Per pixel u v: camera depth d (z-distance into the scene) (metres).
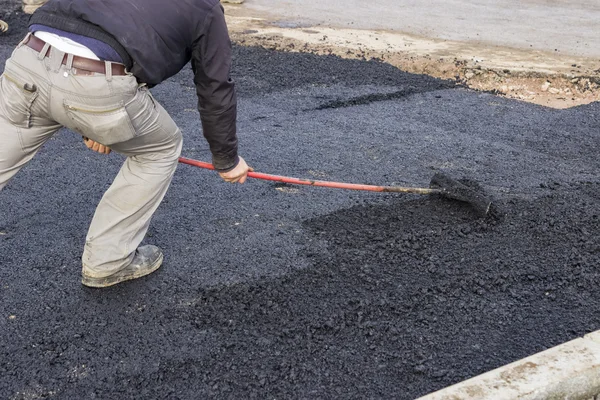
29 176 4.99
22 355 3.04
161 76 2.93
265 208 4.55
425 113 6.77
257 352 3.08
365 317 3.35
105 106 2.82
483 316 3.39
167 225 4.28
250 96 7.12
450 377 2.95
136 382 2.90
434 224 4.32
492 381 2.68
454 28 10.80
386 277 3.69
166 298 3.48
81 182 4.93
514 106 7.11
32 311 3.35
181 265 3.79
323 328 3.25
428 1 13.47
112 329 3.23
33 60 2.79
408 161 5.46
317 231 4.23
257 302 3.45
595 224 4.31
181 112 6.59
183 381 2.91
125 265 3.53
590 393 2.77
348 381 2.92
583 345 2.91
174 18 2.84
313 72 8.01
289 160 5.42
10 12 10.50
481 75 8.13
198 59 2.96
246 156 5.47
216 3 2.93
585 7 13.10
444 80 7.95
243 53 8.77
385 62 8.53
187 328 3.25
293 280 3.66
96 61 2.77
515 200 4.68
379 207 4.57
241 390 2.86
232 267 3.78
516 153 5.68
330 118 6.52
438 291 3.58
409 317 3.36
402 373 2.98
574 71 8.18
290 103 6.93
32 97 2.84
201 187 4.86
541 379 2.70
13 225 4.25
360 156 5.54
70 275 3.68
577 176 5.20
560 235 4.17
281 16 11.45
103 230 3.42
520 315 3.41
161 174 3.32
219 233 4.20
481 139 6.03
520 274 3.74
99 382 2.89
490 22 11.40
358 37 9.89
